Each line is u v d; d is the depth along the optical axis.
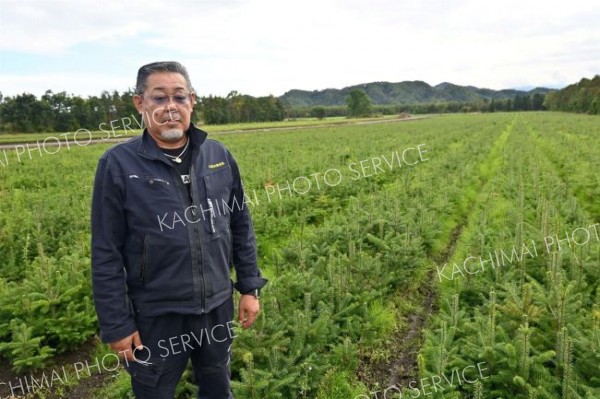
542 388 3.65
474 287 5.85
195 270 2.82
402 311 6.19
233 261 3.38
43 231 7.65
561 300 4.45
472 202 12.30
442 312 5.39
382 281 6.11
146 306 2.81
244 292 3.34
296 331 4.58
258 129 55.44
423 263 7.18
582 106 98.94
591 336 4.06
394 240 7.06
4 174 15.27
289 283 5.43
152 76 2.71
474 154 19.36
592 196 10.91
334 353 4.88
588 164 13.30
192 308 2.85
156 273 2.76
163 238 2.71
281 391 4.13
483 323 4.55
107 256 2.69
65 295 5.23
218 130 53.78
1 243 7.12
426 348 4.67
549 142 25.98
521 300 4.92
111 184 2.65
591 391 3.54
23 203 10.49
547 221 6.43
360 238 7.32
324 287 5.57
